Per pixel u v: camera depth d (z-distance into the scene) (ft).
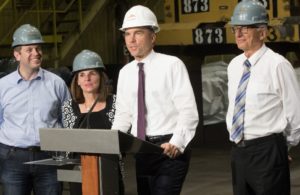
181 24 39.86
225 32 37.45
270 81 17.97
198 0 38.83
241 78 18.42
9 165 20.36
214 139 46.52
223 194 31.86
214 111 46.93
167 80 17.46
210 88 46.96
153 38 17.74
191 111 17.25
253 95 18.07
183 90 17.37
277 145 18.01
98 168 15.42
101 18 56.24
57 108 20.89
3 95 20.54
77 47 55.47
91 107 18.98
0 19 52.13
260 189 18.17
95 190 15.47
